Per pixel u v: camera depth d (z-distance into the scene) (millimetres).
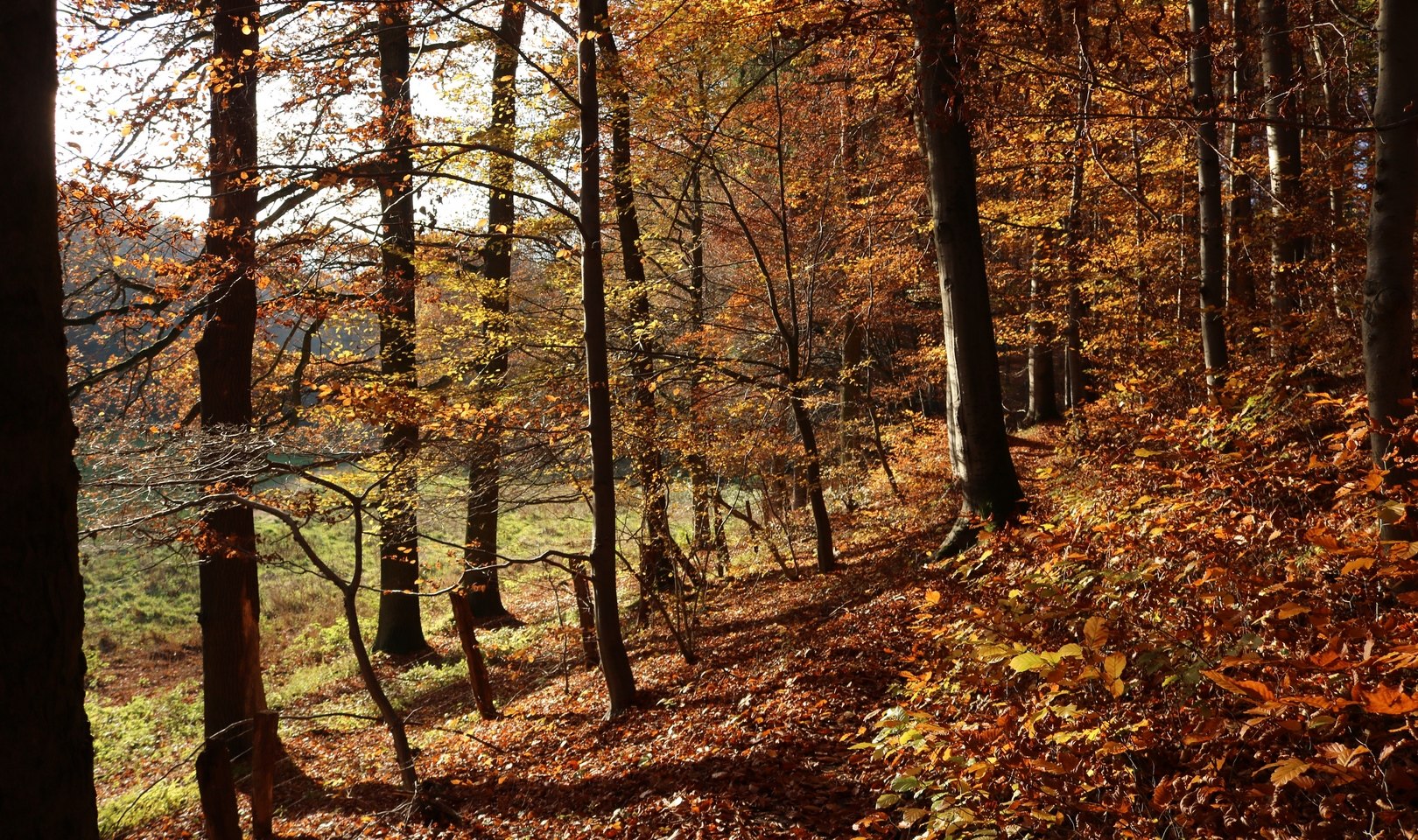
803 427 13766
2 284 2572
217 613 10352
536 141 13633
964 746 4172
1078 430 12812
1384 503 3869
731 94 13352
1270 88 7555
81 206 8766
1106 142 11422
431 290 14570
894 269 17047
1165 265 13141
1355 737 3176
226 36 10625
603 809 6469
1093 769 3793
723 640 11391
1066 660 4055
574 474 10828
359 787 9211
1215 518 4887
